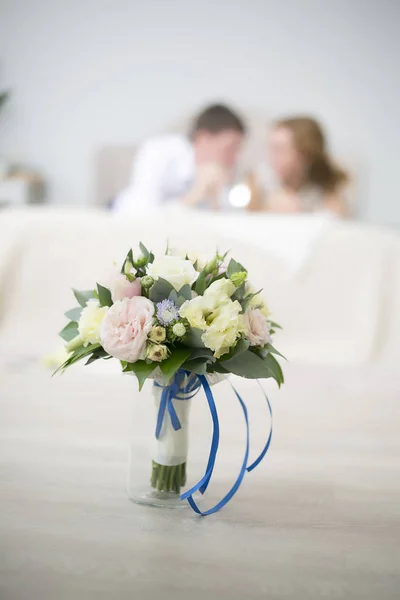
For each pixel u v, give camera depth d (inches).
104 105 175.9
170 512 31.0
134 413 31.8
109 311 27.9
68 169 177.0
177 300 28.3
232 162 159.0
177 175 157.8
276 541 28.3
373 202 173.6
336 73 172.6
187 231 85.0
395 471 38.9
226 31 173.0
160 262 29.3
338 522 30.6
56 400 55.3
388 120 172.9
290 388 63.6
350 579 25.1
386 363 83.4
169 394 30.3
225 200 154.9
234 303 27.9
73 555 26.5
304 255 85.1
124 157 168.1
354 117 173.2
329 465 39.6
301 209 157.0
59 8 173.8
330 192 160.6
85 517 30.3
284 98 173.8
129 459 32.1
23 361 73.2
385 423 51.1
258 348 30.2
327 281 85.7
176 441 30.9
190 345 28.2
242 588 24.2
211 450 30.8
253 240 85.3
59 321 84.0
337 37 171.5
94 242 84.4
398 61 171.3
